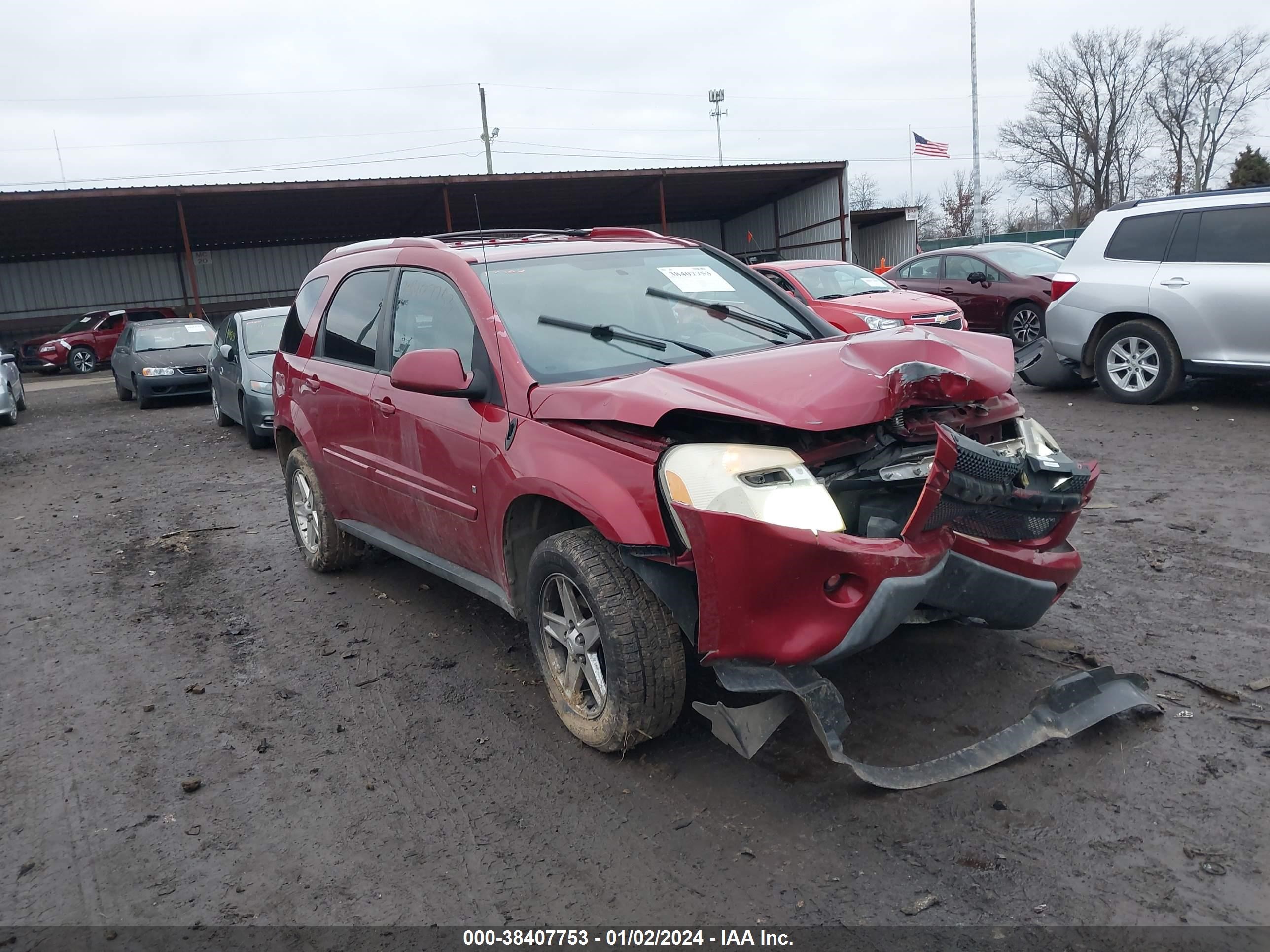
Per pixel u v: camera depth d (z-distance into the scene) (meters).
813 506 2.88
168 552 6.69
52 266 33.09
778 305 4.49
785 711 3.04
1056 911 2.53
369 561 6.08
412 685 4.24
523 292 4.00
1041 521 3.27
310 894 2.85
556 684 3.64
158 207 28.02
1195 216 8.52
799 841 2.90
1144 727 3.39
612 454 3.18
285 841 3.13
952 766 3.10
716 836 2.96
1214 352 8.37
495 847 3.01
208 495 8.52
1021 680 3.77
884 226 34.62
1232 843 2.74
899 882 2.69
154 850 3.13
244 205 28.78
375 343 4.71
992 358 3.62
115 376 17.47
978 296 14.27
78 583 6.11
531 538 3.77
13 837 3.27
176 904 2.85
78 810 3.41
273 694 4.26
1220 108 59.50
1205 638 4.05
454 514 4.03
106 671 4.64
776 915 2.60
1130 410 8.94
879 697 3.70
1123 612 4.38
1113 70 60.66
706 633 2.98
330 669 4.48
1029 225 71.75
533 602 3.64
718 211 37.91
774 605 2.90
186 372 15.52
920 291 15.21
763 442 3.09
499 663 4.40
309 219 31.95
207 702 4.21
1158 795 2.99
